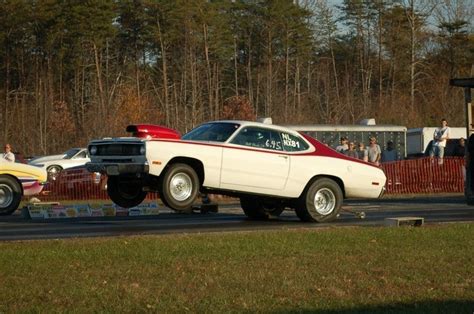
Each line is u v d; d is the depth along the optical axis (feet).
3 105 180.86
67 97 196.85
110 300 27.25
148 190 49.55
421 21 222.48
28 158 133.90
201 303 27.02
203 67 196.24
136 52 208.74
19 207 70.90
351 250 37.76
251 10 212.84
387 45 220.43
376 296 28.53
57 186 88.89
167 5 197.98
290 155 52.11
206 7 201.98
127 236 41.93
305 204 52.44
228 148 50.06
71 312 25.70
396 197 90.07
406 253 37.04
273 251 37.09
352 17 225.56
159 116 166.81
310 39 212.43
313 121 170.30
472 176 52.49
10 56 198.39
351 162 54.19
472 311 26.48
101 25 192.24
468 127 53.36
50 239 41.32
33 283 29.63
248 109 175.63
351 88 195.52
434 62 221.87
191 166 49.29
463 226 46.98
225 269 32.63
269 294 28.43
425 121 178.40
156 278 30.78
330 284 30.17
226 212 62.95
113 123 149.48
